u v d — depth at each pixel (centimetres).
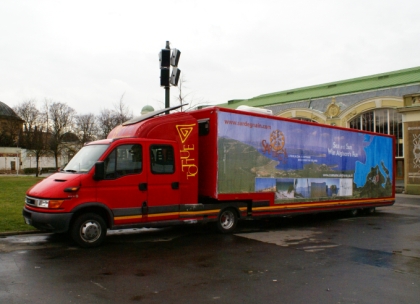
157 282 596
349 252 837
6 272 636
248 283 599
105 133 4172
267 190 1130
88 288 561
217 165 1005
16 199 1547
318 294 552
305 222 1343
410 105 2800
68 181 809
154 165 919
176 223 950
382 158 1573
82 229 825
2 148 6272
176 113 979
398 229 1177
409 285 601
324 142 1322
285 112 4122
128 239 957
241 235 1039
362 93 3609
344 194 1391
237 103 4969
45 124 6569
